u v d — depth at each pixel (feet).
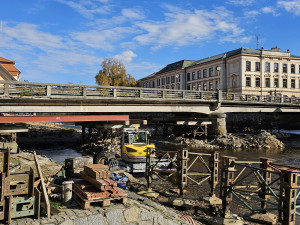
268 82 179.11
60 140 104.27
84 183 26.25
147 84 290.56
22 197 20.30
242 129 144.97
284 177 22.86
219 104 104.06
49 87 62.75
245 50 177.99
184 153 34.73
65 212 22.15
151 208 26.71
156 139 116.26
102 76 218.59
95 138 90.38
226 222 27.81
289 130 151.74
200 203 34.53
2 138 64.90
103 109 76.02
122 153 53.21
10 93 59.36
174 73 238.68
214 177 35.68
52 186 28.68
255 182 45.80
